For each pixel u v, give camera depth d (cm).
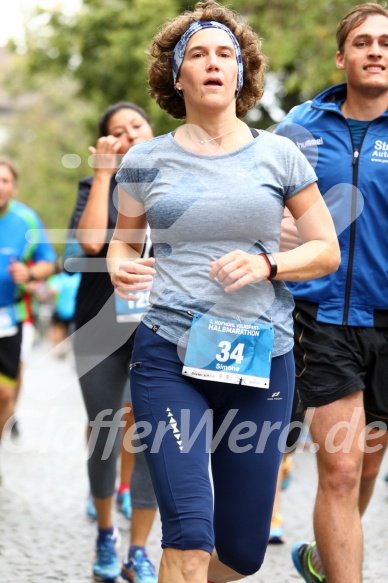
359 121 936
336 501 855
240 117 831
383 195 913
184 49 757
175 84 779
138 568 1030
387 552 1150
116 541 1070
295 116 959
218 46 746
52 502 1420
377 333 905
